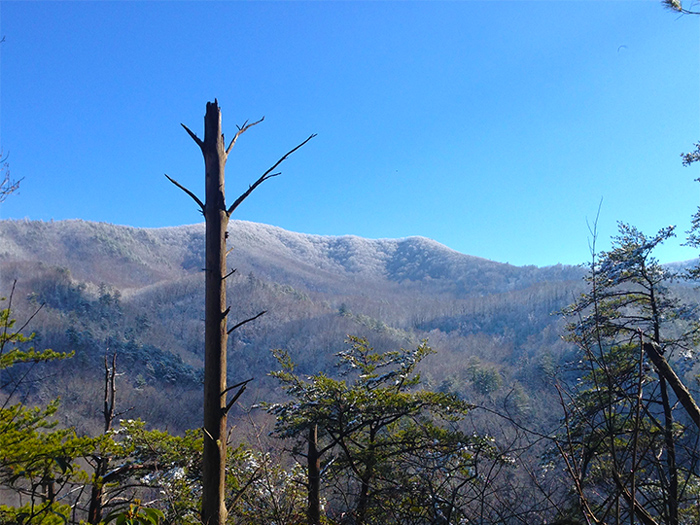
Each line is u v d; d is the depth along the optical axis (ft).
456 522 11.45
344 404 24.80
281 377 27.30
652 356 9.54
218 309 12.25
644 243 29.73
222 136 12.91
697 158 27.73
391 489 17.17
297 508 19.92
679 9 12.26
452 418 23.27
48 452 16.89
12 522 12.94
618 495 6.89
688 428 8.80
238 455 21.48
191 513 19.63
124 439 22.70
